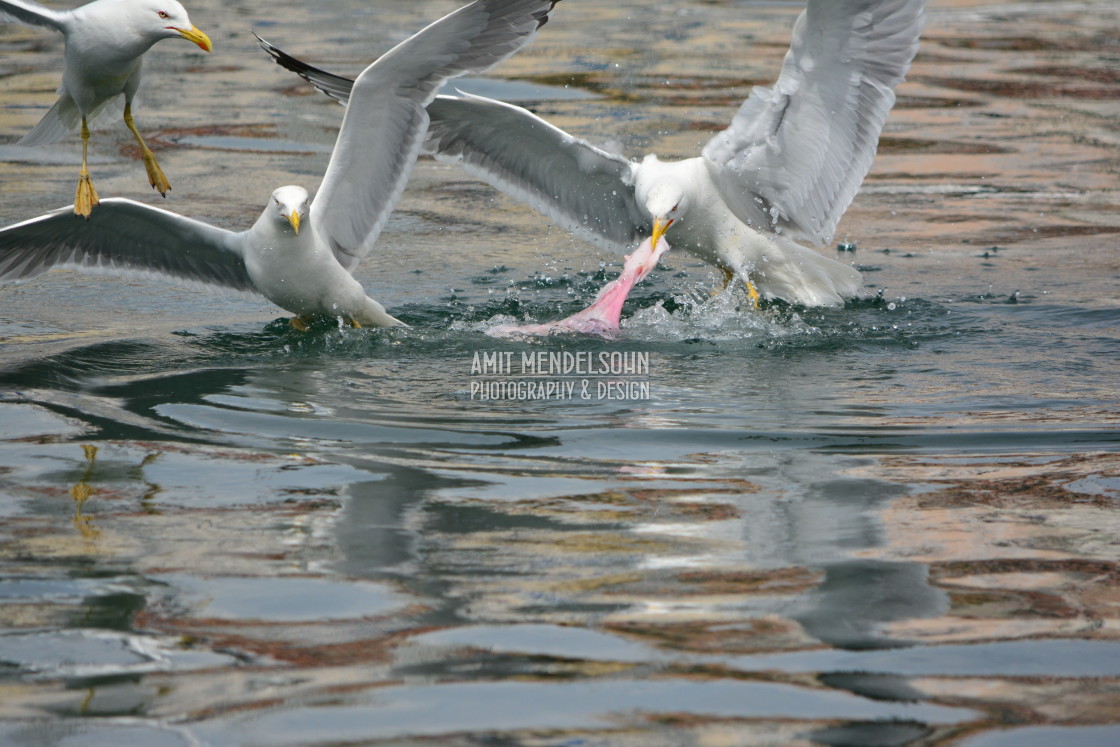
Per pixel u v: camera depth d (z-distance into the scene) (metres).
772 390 10.38
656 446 8.80
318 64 24.89
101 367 10.88
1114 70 25.31
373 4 32.72
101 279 14.30
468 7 11.14
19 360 11.02
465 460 8.46
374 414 9.57
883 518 7.37
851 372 11.00
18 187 17.52
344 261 12.55
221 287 12.86
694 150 18.94
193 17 30.95
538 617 6.10
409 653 5.76
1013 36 29.02
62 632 5.95
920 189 18.22
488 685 5.48
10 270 12.16
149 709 5.29
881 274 14.58
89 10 10.88
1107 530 7.13
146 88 24.19
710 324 12.76
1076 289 13.78
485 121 13.39
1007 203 17.42
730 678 5.53
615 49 27.34
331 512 7.45
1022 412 9.66
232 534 7.11
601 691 5.43
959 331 12.39
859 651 5.77
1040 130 21.17
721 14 31.98
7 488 7.80
